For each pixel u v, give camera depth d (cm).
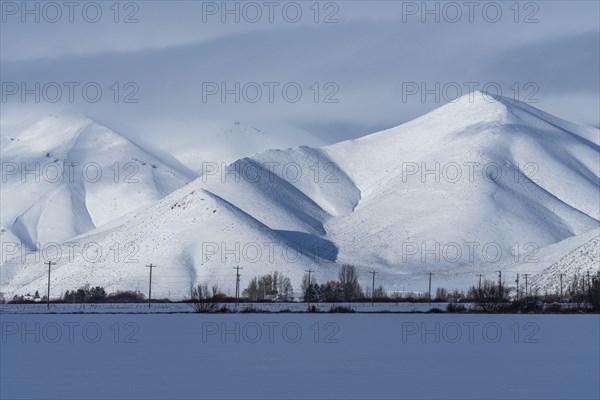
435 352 11331
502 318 18562
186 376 8944
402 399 7619
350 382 8544
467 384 8444
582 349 11738
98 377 8862
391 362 10206
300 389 8112
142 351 11481
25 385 8300
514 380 8712
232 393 7881
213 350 11619
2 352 11388
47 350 11662
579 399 7662
